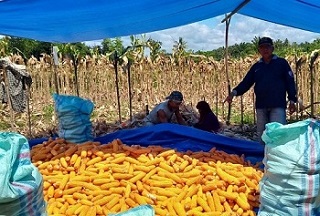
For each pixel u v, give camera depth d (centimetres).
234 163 511
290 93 655
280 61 658
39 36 772
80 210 425
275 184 371
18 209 283
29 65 1586
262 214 385
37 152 522
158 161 472
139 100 1591
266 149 384
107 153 490
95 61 1627
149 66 1603
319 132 368
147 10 541
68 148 521
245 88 697
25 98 1140
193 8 617
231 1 621
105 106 1538
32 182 300
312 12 647
